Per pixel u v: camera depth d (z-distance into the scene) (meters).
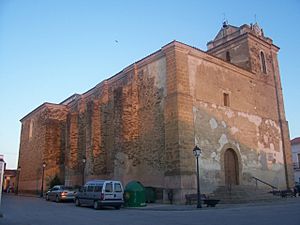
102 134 31.69
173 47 23.89
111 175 29.89
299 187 31.55
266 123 30.64
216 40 35.06
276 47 35.09
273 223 10.35
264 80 32.03
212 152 24.08
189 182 21.53
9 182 61.91
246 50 31.56
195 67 24.97
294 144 52.09
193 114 23.53
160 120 24.39
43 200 29.75
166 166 22.42
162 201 22.44
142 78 27.25
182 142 22.00
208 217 12.80
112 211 17.50
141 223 11.35
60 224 11.45
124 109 27.05
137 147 26.31
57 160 41.31
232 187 24.27
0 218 13.81
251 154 27.77
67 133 38.34
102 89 33.16
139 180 25.56
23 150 50.12
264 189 27.55
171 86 23.53
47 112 42.22
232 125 26.69
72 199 26.41
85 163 32.53
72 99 43.34
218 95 26.25
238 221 11.15
